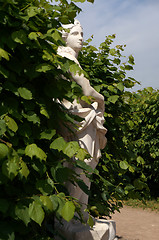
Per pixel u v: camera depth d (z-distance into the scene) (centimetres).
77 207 201
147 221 670
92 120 295
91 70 454
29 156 186
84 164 241
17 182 201
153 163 899
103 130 311
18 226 186
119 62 457
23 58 208
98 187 413
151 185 959
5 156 175
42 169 198
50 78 226
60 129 286
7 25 199
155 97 816
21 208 174
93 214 407
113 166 448
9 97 198
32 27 209
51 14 232
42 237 208
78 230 288
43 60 221
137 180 398
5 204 169
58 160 235
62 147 203
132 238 525
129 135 938
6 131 193
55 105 233
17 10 201
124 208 807
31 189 199
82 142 288
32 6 213
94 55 476
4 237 165
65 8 230
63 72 226
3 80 202
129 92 454
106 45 480
